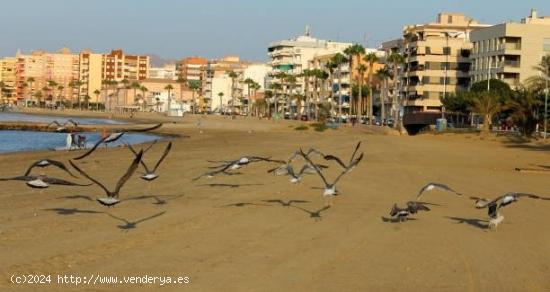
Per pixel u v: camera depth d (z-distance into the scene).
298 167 45.41
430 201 30.72
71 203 26.94
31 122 140.62
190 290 14.67
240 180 36.94
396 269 17.27
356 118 185.12
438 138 97.38
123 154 55.91
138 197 29.39
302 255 18.58
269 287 15.15
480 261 18.50
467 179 41.03
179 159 51.19
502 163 54.81
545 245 21.11
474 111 105.75
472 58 154.00
